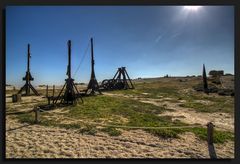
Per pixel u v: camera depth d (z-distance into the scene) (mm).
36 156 8672
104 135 11086
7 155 8742
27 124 13062
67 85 21047
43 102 23297
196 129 12383
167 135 10977
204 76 36656
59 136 10914
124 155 8852
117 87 40781
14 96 23875
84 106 19156
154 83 53156
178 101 25812
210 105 22688
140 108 18969
